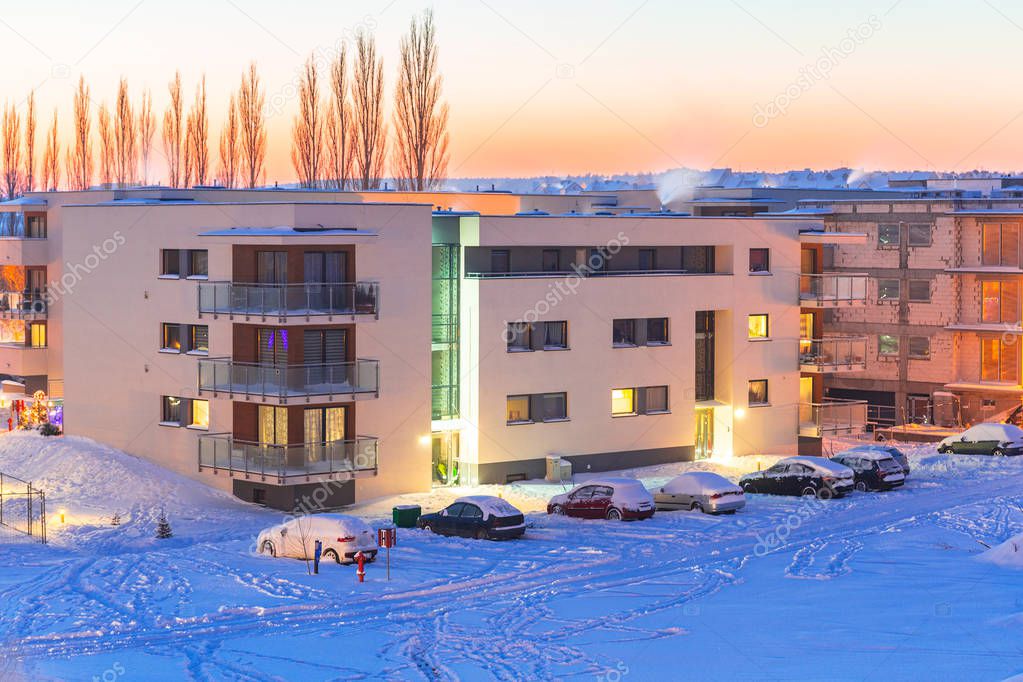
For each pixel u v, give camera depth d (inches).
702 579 1373.0
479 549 1545.3
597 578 1392.7
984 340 2824.8
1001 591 1247.5
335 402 1893.5
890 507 1825.8
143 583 1352.1
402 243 1962.4
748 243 2345.0
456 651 1117.1
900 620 1146.7
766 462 2298.2
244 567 1428.4
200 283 1941.4
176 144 3319.4
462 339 2080.5
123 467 2023.9
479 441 2062.0
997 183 3169.3
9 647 1119.6
